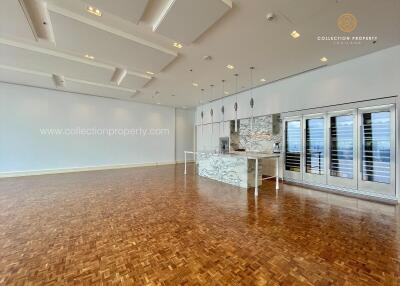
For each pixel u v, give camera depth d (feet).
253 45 12.87
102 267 6.55
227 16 9.96
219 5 8.79
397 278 5.98
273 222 10.11
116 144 29.32
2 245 7.93
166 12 9.27
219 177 20.39
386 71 13.46
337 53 14.11
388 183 13.55
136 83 20.57
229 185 18.42
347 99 15.43
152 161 32.96
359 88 14.74
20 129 22.47
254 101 23.50
